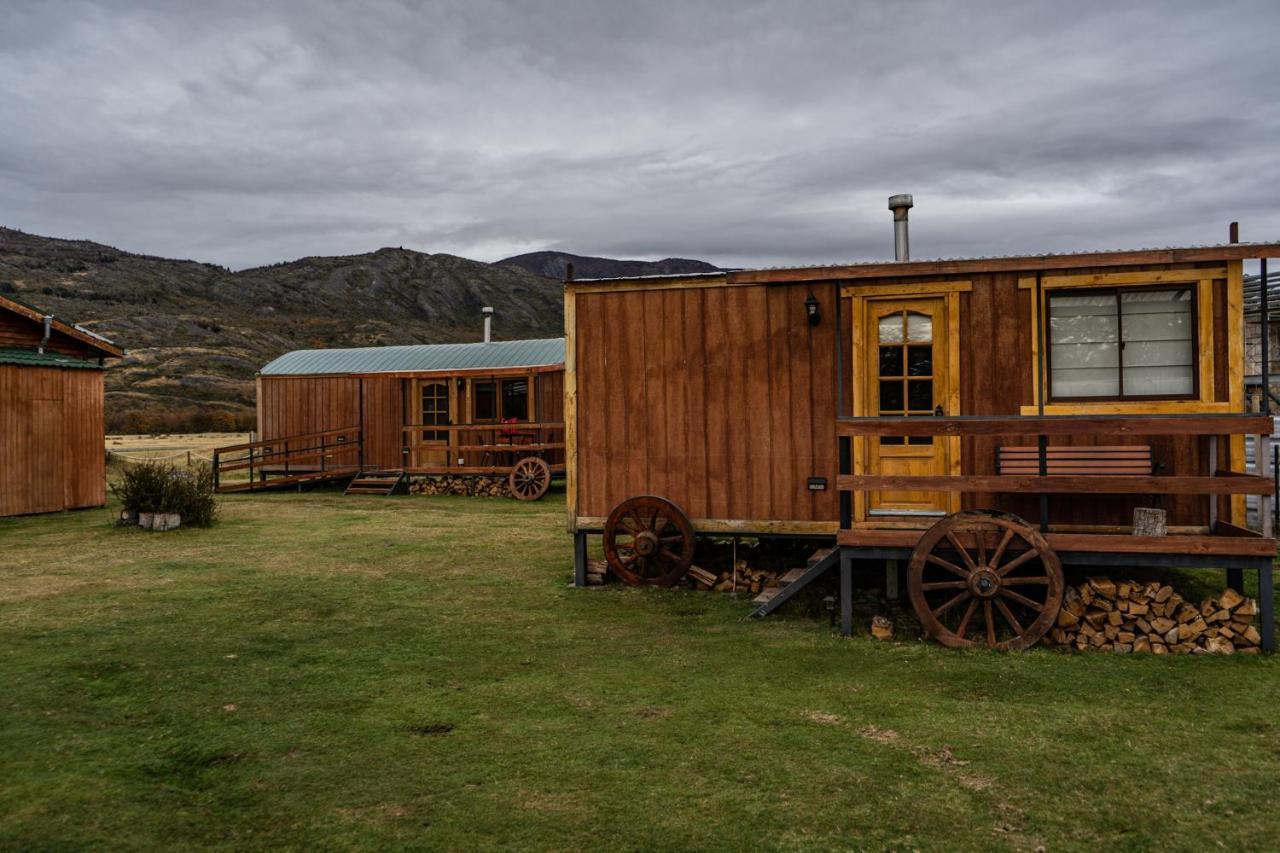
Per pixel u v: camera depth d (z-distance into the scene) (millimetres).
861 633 7227
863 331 8258
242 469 26328
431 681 5973
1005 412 7770
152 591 8742
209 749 4734
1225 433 6441
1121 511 7555
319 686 5840
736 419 8773
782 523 8625
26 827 3809
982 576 6691
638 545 8938
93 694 5582
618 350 9133
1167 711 5258
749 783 4312
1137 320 7523
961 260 7027
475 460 21125
